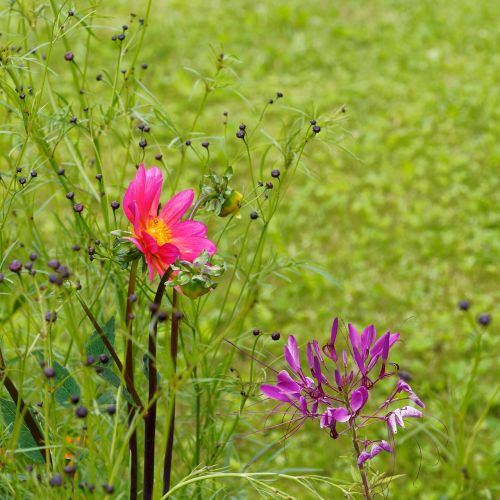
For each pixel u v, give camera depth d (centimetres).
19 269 163
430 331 459
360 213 559
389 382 417
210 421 263
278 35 816
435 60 764
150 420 192
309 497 354
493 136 647
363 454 179
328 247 528
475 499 350
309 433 384
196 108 674
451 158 620
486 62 762
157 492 198
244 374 392
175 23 820
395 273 507
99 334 187
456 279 502
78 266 284
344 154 617
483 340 448
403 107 690
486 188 586
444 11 859
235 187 563
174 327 190
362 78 739
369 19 849
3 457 182
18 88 245
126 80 265
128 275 243
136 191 183
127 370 189
